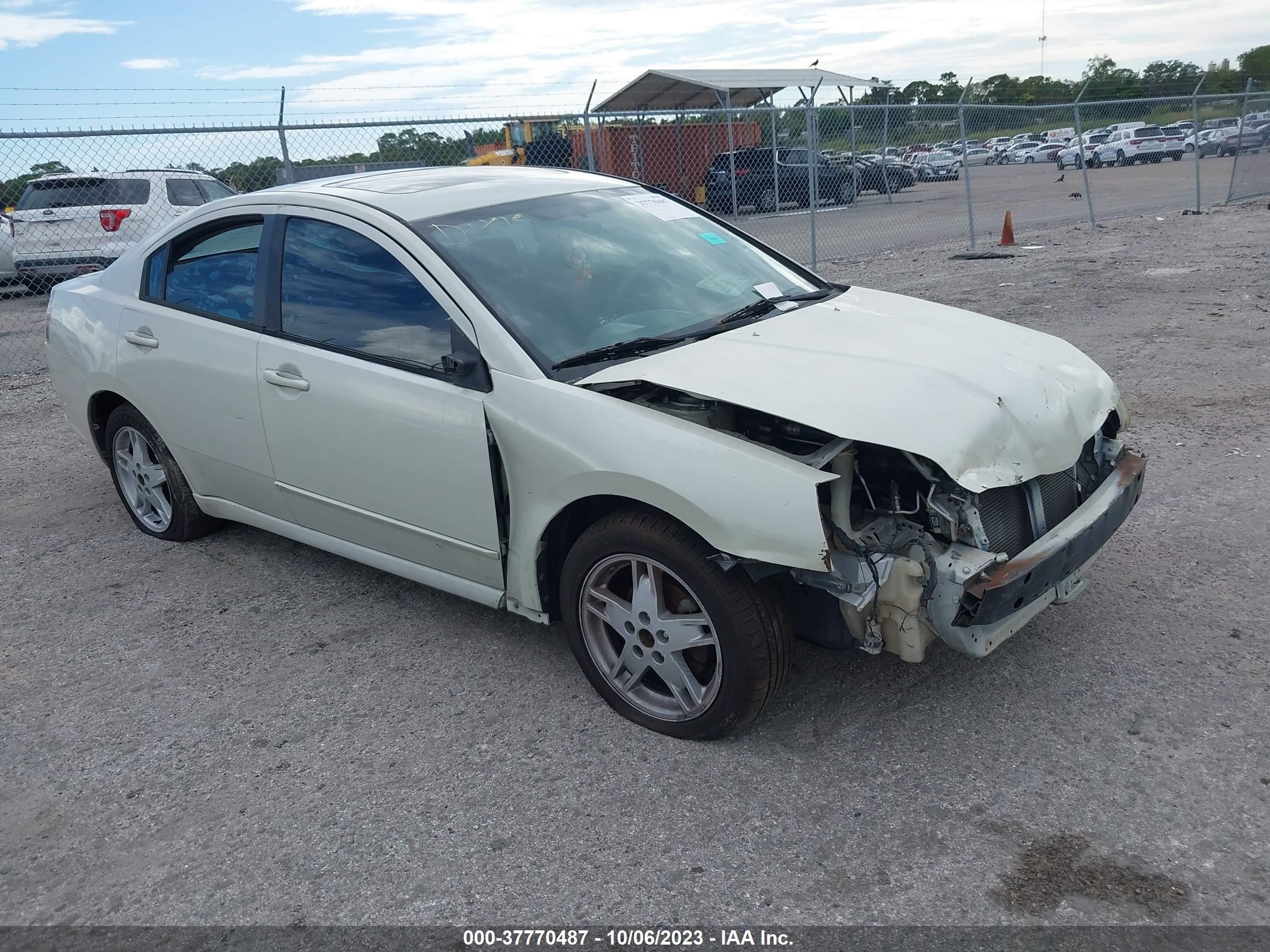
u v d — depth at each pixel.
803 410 2.86
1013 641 3.70
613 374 3.19
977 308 10.05
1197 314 9.01
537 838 2.82
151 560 4.91
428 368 3.49
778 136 18.34
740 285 4.01
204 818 3.00
